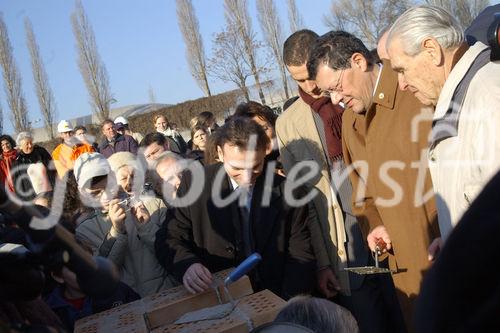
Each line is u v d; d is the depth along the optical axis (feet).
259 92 68.18
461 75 7.06
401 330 10.94
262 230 9.08
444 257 2.41
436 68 7.34
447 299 2.36
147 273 9.93
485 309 2.23
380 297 10.99
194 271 7.29
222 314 6.29
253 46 68.39
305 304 4.91
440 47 7.25
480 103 6.79
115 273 3.95
